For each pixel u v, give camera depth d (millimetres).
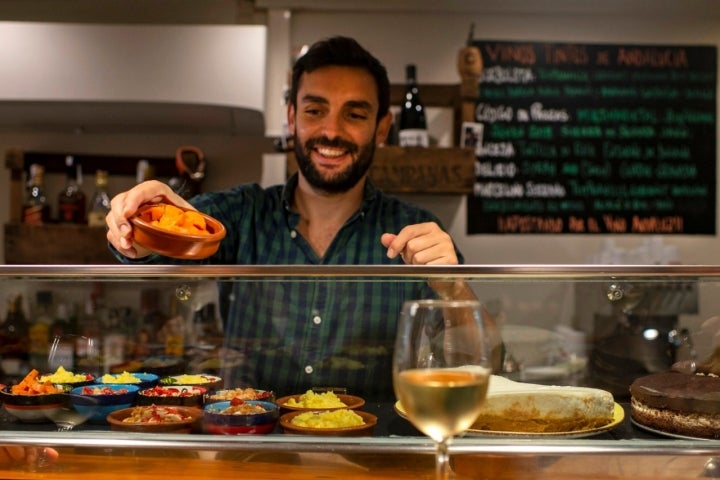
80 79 2348
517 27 2885
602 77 2896
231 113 2484
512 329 1507
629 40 2904
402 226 1779
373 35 2854
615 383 1445
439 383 798
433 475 1023
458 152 2520
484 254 2881
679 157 2916
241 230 1763
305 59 1652
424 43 2863
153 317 1401
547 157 2889
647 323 1567
